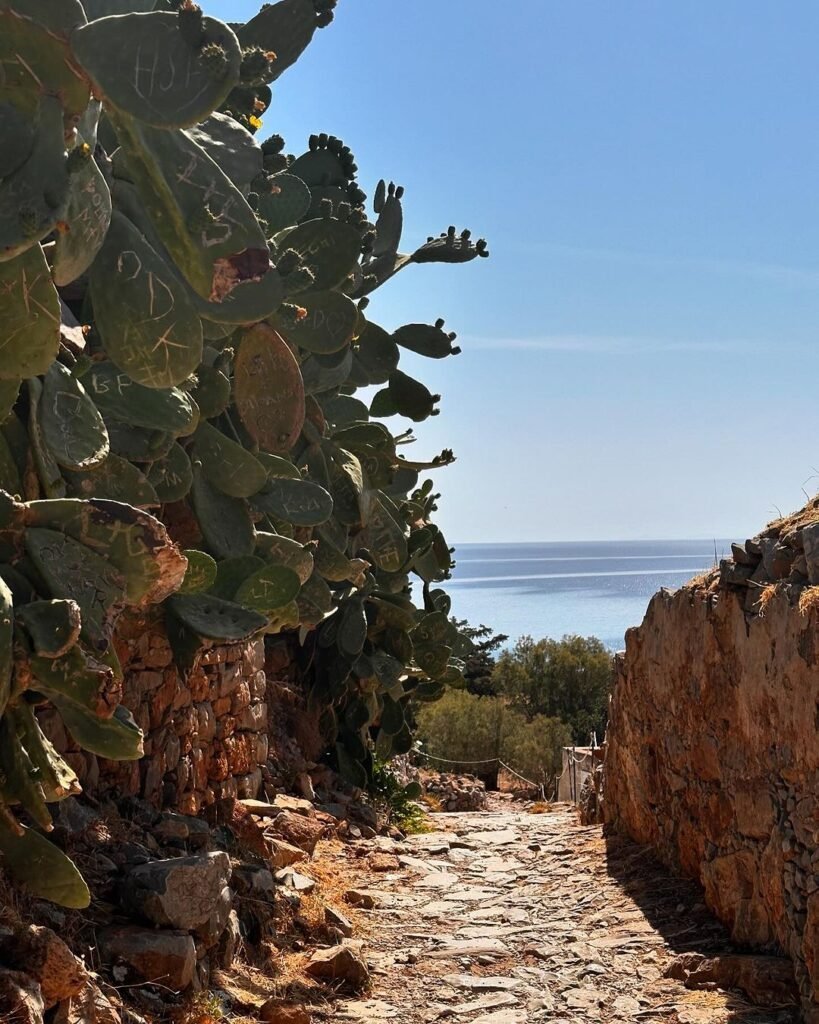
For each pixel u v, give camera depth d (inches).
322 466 333.1
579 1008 203.5
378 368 357.4
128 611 210.5
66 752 213.0
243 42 243.3
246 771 309.7
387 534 385.1
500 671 1164.5
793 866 201.8
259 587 225.0
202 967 187.3
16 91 154.3
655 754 309.9
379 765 466.9
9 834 160.1
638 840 330.3
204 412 239.9
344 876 302.2
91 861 196.1
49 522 158.9
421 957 235.1
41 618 145.6
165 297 182.7
